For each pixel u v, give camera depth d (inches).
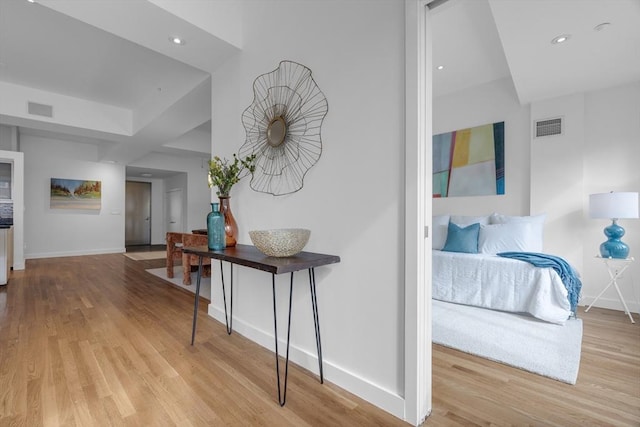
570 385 66.5
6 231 160.2
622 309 121.1
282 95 83.0
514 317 108.5
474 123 156.9
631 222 121.5
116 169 300.5
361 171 63.6
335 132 69.0
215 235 81.8
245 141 96.6
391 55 58.6
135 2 76.9
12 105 165.3
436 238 151.2
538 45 94.7
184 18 84.0
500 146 148.5
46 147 263.4
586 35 89.4
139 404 59.1
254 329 90.3
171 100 156.7
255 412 57.4
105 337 91.4
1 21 111.7
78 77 156.7
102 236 293.3
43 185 261.9
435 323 102.7
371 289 61.7
